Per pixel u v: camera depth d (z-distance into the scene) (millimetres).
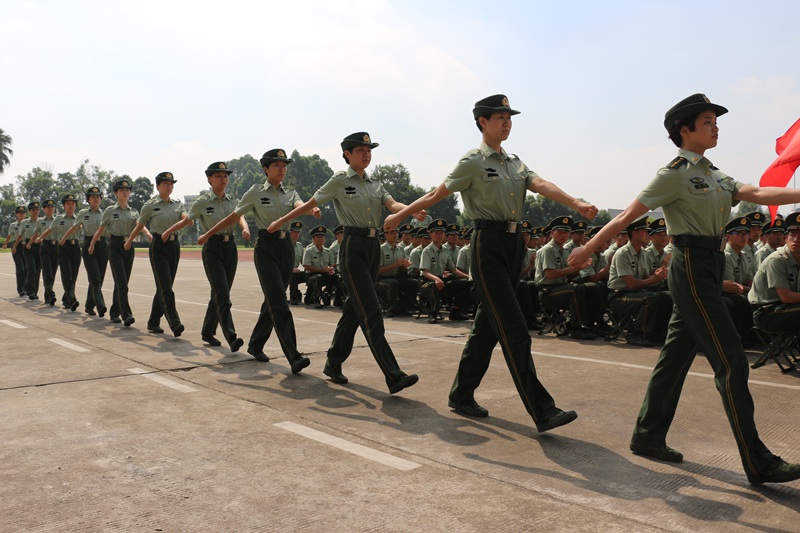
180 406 4973
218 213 7305
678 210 3557
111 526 2900
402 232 13789
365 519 2975
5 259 32594
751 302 6746
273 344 7863
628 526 2910
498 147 4426
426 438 4211
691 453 3939
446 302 11367
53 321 9852
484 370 4734
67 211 11828
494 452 3939
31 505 3129
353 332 5809
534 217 53812
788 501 3219
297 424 4504
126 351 7316
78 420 4570
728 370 3438
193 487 3355
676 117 3625
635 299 8180
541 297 9211
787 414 4816
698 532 2855
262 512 3051
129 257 9453
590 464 3736
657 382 3812
